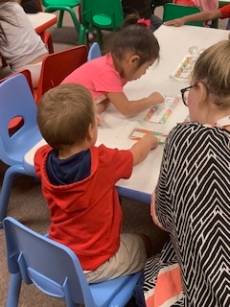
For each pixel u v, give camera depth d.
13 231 1.27
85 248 1.35
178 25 2.46
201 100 1.07
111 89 1.68
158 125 1.63
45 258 1.23
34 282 1.37
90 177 1.26
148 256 1.55
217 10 2.55
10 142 1.99
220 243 0.92
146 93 1.84
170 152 1.03
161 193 1.10
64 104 1.28
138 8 3.40
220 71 1.01
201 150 0.99
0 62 2.72
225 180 0.96
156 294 1.20
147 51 1.66
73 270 1.19
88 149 1.31
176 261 1.26
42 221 2.22
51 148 1.38
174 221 1.02
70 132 1.27
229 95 1.03
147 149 1.45
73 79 1.73
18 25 2.53
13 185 2.44
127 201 2.29
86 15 3.49
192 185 0.97
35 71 2.50
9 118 1.95
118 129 1.62
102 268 1.38
